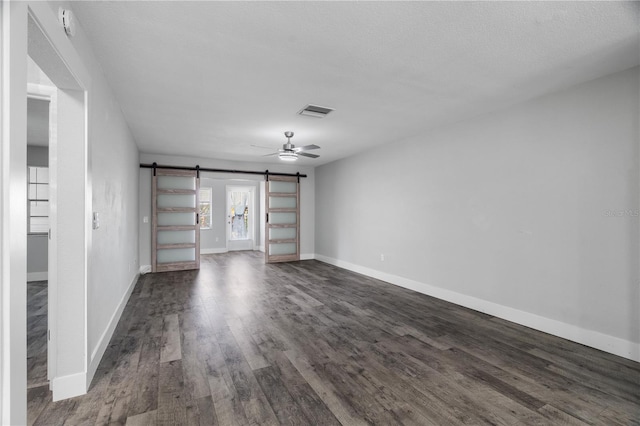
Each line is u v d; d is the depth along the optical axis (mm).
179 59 2537
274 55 2482
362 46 2346
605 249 2795
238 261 7777
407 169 5070
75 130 2039
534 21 2029
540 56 2484
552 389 2180
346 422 1823
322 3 1857
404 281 5125
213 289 4949
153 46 2338
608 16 1974
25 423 1077
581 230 2953
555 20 2018
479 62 2588
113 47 2336
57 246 2006
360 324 3436
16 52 1041
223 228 9539
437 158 4520
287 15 1977
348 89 3143
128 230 4344
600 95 2834
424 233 4742
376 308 4016
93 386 2164
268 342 2938
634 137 2627
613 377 2336
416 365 2514
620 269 2703
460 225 4172
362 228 6219
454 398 2068
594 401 2037
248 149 5953
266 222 7559
